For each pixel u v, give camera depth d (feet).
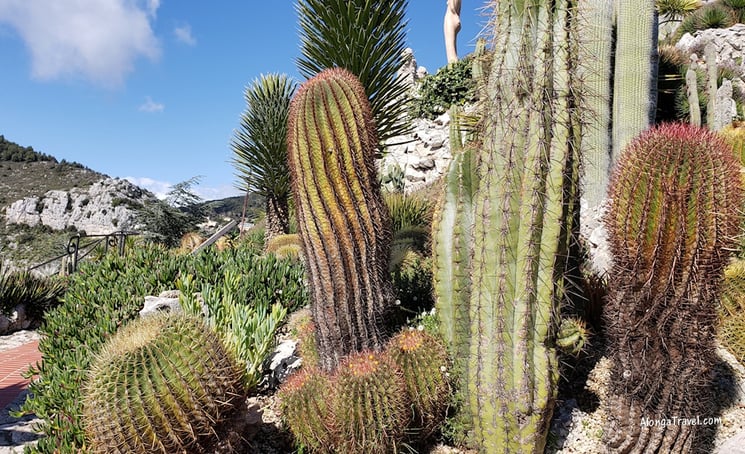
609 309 9.89
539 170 9.68
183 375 9.50
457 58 49.85
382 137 25.23
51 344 17.83
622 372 9.52
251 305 17.61
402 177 41.14
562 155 9.68
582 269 14.92
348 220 11.76
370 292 12.06
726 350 12.93
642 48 19.13
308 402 10.58
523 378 9.62
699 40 59.67
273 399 13.42
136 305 19.06
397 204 26.58
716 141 8.89
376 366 10.27
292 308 18.84
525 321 9.68
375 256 12.17
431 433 11.23
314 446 10.67
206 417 9.71
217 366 10.01
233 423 10.59
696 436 9.77
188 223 55.62
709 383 9.86
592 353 12.93
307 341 13.12
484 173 10.36
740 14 65.00
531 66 10.06
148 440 9.24
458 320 11.19
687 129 9.04
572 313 12.98
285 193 37.22
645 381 9.20
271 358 14.23
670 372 9.07
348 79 12.35
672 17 72.79
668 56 35.40
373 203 12.19
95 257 35.73
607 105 18.79
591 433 11.06
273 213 37.76
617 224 9.20
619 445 9.66
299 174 11.85
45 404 13.76
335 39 23.63
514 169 9.90
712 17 64.80
